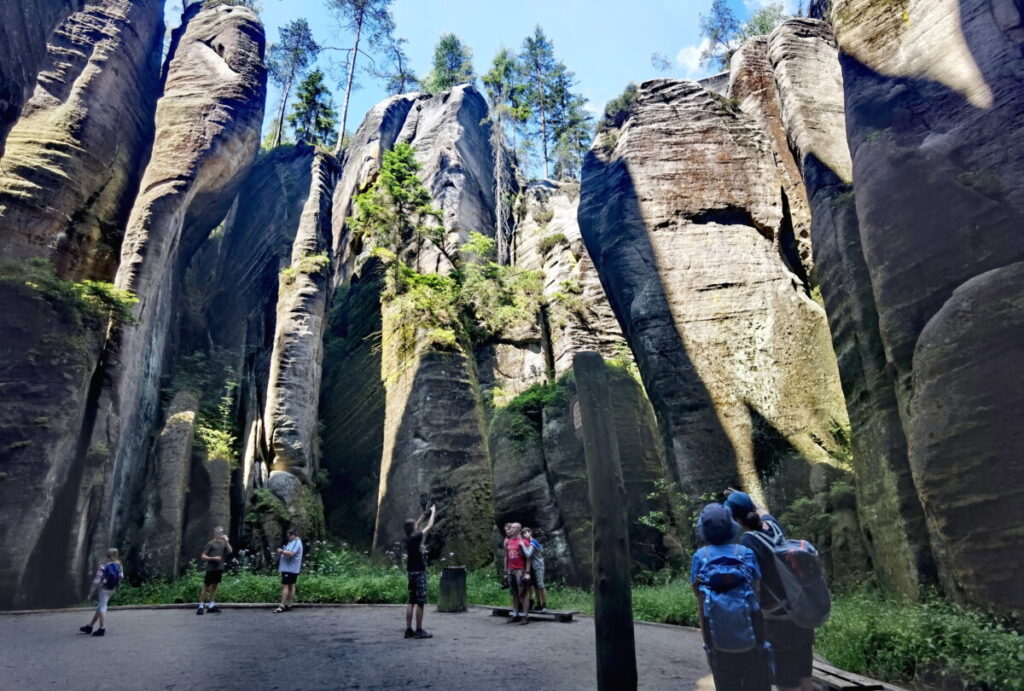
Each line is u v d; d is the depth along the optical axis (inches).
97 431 727.1
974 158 414.0
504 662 276.7
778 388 650.2
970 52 464.4
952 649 254.4
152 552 812.0
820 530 526.6
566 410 801.6
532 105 1859.0
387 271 1131.3
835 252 541.6
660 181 804.0
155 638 368.5
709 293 721.6
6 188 761.0
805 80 741.9
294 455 946.7
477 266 1068.5
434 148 1435.8
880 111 499.5
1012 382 311.4
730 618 136.7
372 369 1075.3
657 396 687.1
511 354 1015.6
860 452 471.2
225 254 1406.3
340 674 254.2
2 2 388.8
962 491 319.6
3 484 593.9
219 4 1193.4
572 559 690.2
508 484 776.3
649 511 712.4
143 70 1057.5
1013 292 326.0
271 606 556.4
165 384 1050.7
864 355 473.1
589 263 1047.6
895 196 436.8
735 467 620.4
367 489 972.6
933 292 394.9
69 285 710.5
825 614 153.3
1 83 407.5
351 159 1637.6
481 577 717.3
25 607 621.3
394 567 773.9
